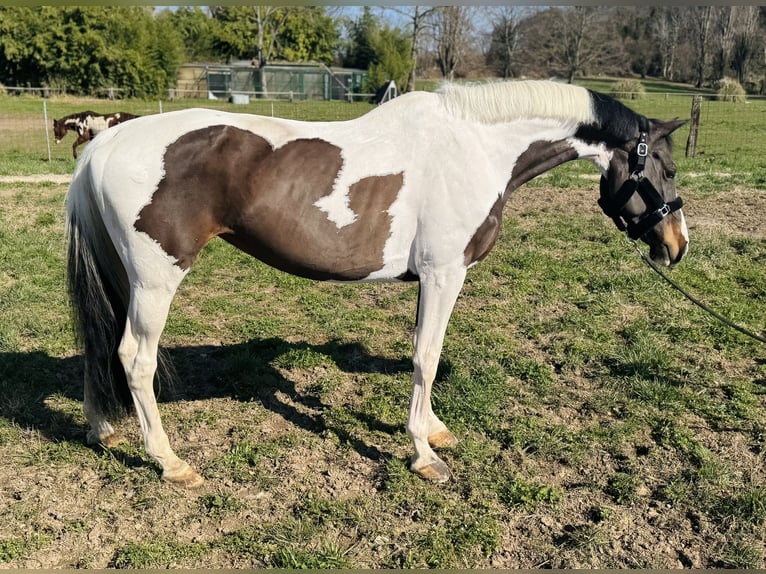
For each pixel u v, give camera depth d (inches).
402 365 177.5
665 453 136.6
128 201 109.4
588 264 259.1
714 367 174.1
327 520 115.7
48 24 1305.4
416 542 111.0
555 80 128.6
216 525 114.8
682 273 243.6
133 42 1360.7
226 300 223.5
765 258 261.0
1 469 127.3
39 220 312.3
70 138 679.1
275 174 112.6
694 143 535.5
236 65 1721.2
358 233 116.6
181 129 112.2
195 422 145.9
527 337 194.5
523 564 107.8
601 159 128.7
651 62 1995.6
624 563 108.2
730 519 117.0
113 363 124.6
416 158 117.0
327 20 2046.0
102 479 126.3
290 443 138.8
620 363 174.1
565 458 135.0
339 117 949.8
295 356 177.2
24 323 193.8
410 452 137.3
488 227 122.1
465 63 1689.2
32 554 106.0
